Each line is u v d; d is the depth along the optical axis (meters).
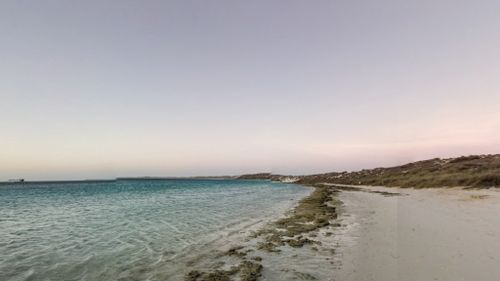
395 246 12.12
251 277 9.48
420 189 46.97
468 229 14.34
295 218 21.42
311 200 35.25
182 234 16.34
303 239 14.48
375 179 78.94
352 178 106.56
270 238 15.05
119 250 13.07
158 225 19.19
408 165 92.56
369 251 11.70
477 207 22.34
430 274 8.73
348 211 24.56
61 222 20.84
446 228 14.80
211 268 10.59
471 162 60.66
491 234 13.13
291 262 10.95
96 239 15.22
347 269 9.88
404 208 24.08
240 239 15.02
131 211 27.00
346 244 13.29
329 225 18.12
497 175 39.34
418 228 15.23
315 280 9.10
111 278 9.70
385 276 8.92
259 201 37.62
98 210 28.28
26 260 11.61
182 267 10.74
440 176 51.56
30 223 20.62
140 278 9.69
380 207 26.31
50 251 12.92
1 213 26.86
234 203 34.78
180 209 28.38
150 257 11.98
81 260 11.61
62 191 73.38
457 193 35.44
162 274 10.03
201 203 34.94
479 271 8.72
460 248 11.08
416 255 10.60
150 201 38.38
